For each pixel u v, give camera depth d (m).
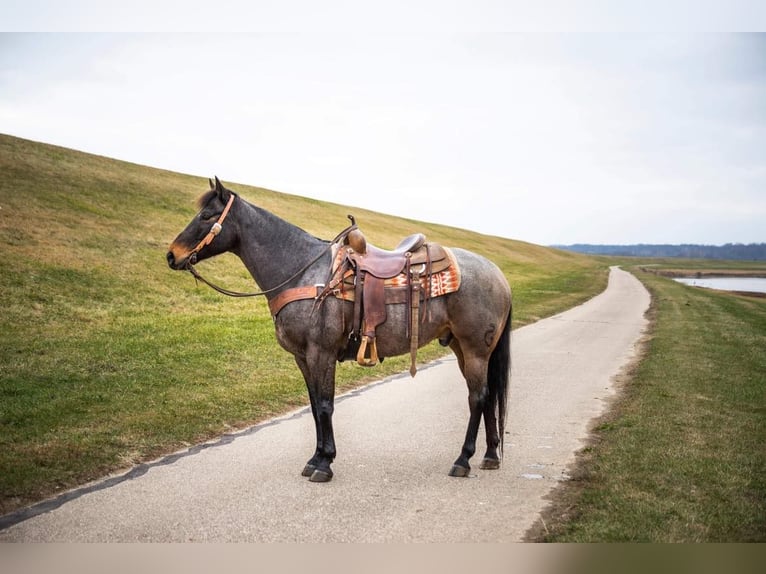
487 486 5.19
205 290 18.66
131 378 8.60
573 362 11.91
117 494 4.87
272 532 4.25
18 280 14.93
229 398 7.96
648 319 20.70
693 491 4.91
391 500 4.85
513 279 39.56
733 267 137.75
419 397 8.71
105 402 7.45
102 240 21.27
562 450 6.23
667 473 5.33
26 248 17.89
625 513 4.47
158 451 5.99
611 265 106.19
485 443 6.59
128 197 29.33
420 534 4.23
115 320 13.23
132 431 6.43
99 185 29.80
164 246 22.88
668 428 6.85
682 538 4.07
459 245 59.25
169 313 14.95
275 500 4.81
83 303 14.48
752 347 13.87
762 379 9.92
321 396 5.38
